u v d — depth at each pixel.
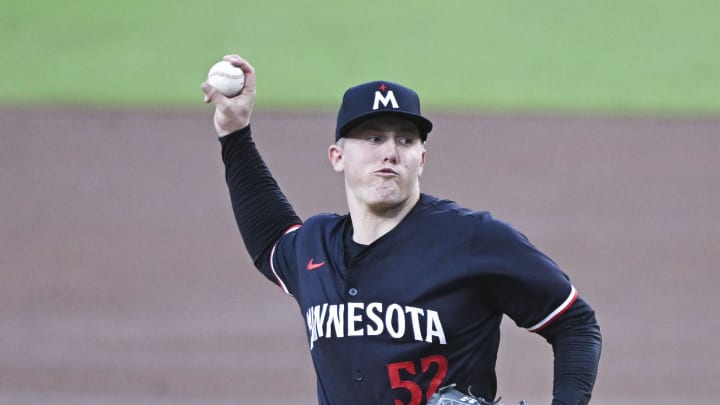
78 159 60.03
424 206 14.05
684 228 50.59
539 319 13.47
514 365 36.72
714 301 42.78
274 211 16.17
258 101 69.62
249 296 43.59
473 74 75.25
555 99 70.81
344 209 52.25
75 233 50.47
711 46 80.12
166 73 74.50
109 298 43.41
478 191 55.41
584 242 48.88
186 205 54.22
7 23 81.88
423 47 79.69
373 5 87.06
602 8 87.06
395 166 13.62
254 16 84.44
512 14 86.00
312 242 14.75
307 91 71.69
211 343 38.97
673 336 39.59
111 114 66.94
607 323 40.75
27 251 48.31
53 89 71.19
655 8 86.94
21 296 43.56
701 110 68.69
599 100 70.69
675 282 44.62
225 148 16.66
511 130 64.94
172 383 35.44
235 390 34.88
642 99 70.75
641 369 36.78
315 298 14.20
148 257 47.75
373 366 13.48
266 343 38.91
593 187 56.00
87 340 39.34
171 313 41.88
